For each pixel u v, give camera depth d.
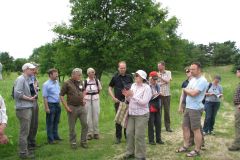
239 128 5.34
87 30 20.19
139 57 20.59
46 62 32.38
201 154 5.16
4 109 3.32
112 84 5.71
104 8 21.11
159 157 4.98
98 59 20.83
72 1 21.75
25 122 4.81
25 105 4.79
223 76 34.91
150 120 5.67
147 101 4.53
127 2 20.86
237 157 5.03
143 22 20.91
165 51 25.47
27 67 4.84
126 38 20.72
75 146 5.45
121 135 5.87
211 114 6.61
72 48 20.67
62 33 20.83
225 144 5.84
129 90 4.57
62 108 8.98
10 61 49.00
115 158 4.91
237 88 5.36
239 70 5.43
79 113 5.45
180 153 5.19
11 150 5.30
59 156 4.98
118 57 19.77
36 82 5.30
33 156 4.90
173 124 7.79
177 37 28.56
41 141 5.92
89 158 4.90
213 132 6.66
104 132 6.85
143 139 4.62
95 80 6.23
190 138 5.54
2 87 15.68
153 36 20.75
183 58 29.08
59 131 6.85
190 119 4.96
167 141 5.99
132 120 4.73
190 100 4.95
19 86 4.73
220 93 6.62
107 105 10.35
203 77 4.89
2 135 3.26
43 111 8.55
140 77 4.56
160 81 6.76
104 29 20.17
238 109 5.31
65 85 5.37
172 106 11.23
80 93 5.44
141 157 4.63
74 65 21.23
